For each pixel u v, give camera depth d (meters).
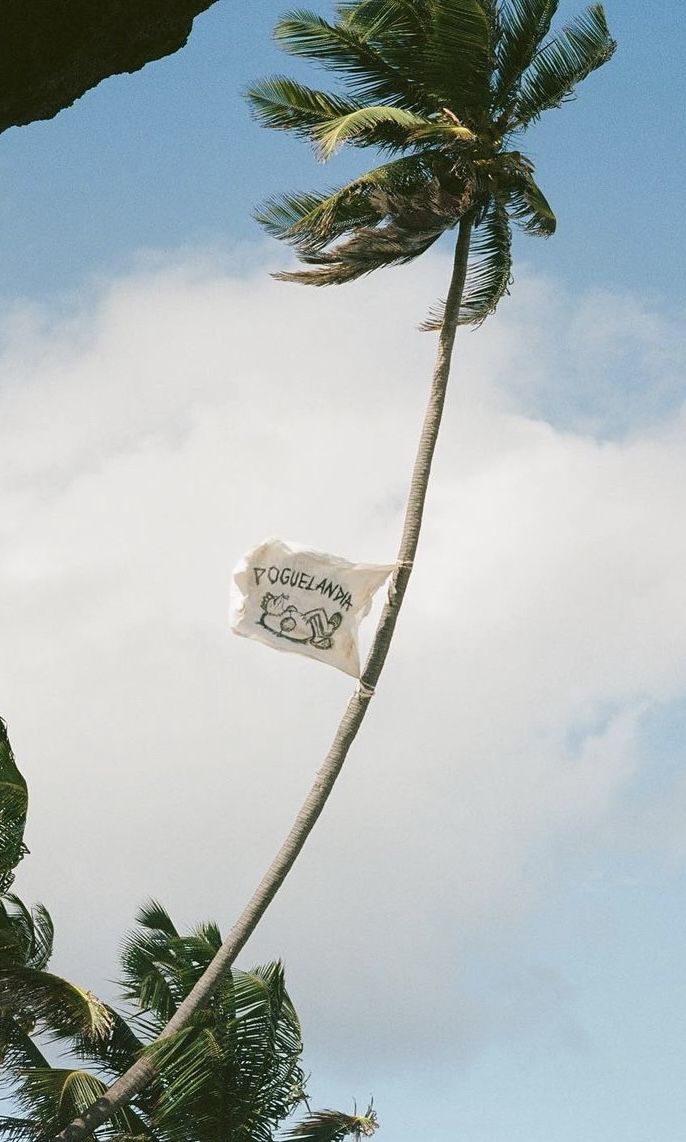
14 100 6.08
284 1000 23.70
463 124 23.16
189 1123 22.22
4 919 21.77
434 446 22.67
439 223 22.02
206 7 6.18
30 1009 21.11
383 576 19.52
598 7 22.95
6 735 20.81
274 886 21.81
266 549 19.28
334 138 19.89
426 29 22.80
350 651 19.58
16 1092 21.53
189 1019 21.55
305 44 22.94
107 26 5.98
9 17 5.82
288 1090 22.83
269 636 19.39
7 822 20.72
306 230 22.12
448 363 23.19
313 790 21.92
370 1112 24.11
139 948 24.23
